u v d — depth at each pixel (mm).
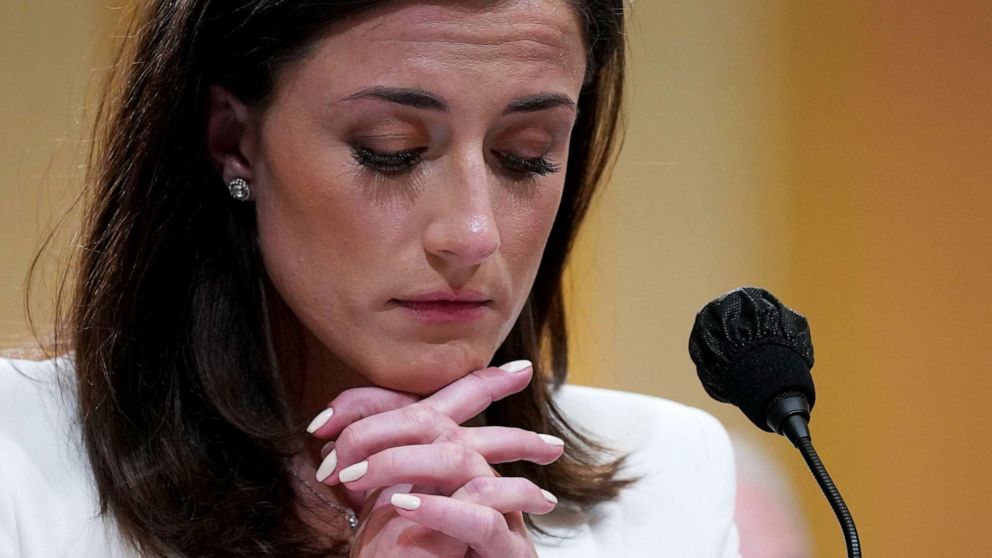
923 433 9953
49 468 4902
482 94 4320
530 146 4559
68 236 5457
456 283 4469
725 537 5988
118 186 4930
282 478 5047
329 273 4523
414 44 4250
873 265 9836
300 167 4445
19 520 4734
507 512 4395
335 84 4309
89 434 4922
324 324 4629
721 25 9539
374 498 4629
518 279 4699
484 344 4664
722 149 9594
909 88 9742
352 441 4422
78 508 4844
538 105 4453
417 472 4328
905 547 10016
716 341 4582
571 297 6539
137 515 4797
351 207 4410
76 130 7945
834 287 9805
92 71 6535
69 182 6270
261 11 4383
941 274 9836
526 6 4348
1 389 5051
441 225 4367
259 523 4922
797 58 9641
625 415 6371
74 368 5152
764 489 8984
